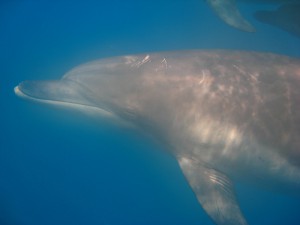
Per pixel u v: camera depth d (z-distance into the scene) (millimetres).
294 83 754
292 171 763
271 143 733
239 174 806
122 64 854
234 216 714
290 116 729
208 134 757
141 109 800
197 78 778
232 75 774
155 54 857
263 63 796
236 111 741
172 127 789
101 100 840
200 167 795
